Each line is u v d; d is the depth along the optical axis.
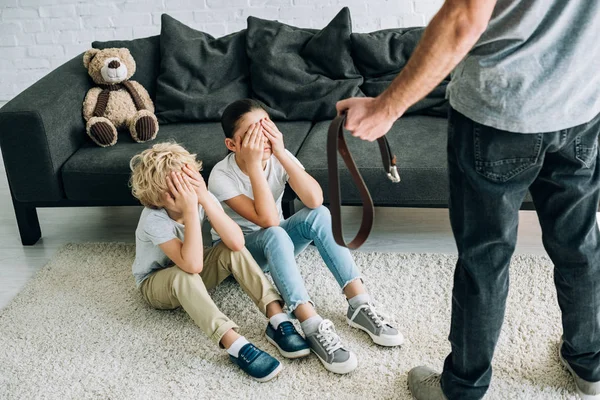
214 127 2.96
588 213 1.55
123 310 2.30
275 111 3.00
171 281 2.08
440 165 2.44
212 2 4.03
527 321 2.12
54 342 2.15
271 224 2.17
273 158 2.27
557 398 1.81
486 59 1.35
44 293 2.42
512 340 2.04
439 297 2.28
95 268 2.58
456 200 1.52
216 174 2.24
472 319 1.59
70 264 2.61
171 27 3.13
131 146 2.79
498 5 1.31
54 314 2.29
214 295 2.35
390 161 1.63
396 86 1.38
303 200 2.21
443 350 2.02
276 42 3.08
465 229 1.51
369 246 2.66
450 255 2.52
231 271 2.15
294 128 2.91
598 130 1.47
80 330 2.20
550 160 1.50
